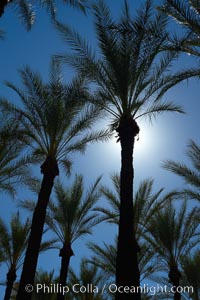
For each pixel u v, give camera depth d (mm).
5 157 16438
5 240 20172
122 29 10812
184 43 10984
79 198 18625
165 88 12375
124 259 9523
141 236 18984
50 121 14195
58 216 18516
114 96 12625
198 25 10133
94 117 15023
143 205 17641
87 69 12594
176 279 18188
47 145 14602
